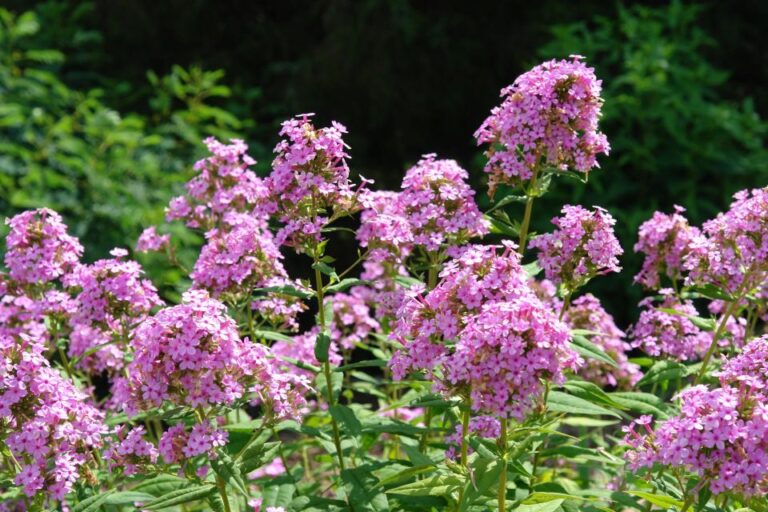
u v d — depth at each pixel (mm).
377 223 1797
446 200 1834
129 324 1856
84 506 1690
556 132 1812
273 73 4461
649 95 3449
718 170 3432
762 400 1618
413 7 4344
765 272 1857
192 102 3777
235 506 1816
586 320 2006
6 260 1857
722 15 4473
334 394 1805
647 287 1987
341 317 2037
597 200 3410
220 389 1646
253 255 1855
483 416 1667
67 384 1710
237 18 4633
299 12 4676
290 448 1956
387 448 2143
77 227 3115
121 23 4434
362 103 4105
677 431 1604
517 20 4383
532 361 1586
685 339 1942
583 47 3680
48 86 3916
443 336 1651
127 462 1697
